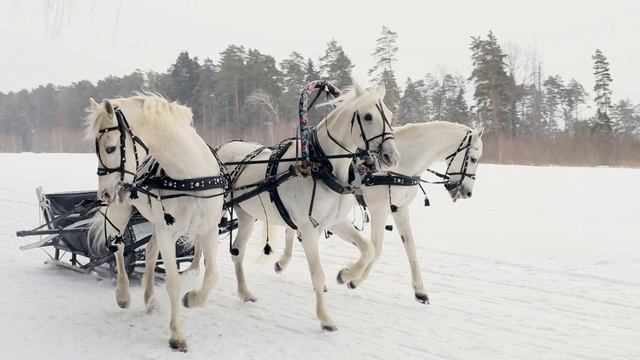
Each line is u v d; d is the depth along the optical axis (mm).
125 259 7719
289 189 6426
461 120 54562
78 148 64500
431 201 15914
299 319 6629
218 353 5633
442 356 5539
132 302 7266
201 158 6070
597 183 20328
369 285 8039
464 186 7969
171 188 5875
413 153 7598
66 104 69688
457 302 7238
